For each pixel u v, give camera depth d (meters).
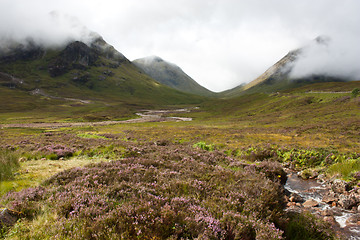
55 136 32.16
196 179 7.34
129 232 4.05
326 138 28.42
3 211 4.44
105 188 6.28
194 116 131.00
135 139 31.98
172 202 5.32
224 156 14.12
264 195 6.29
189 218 4.50
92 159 13.45
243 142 26.81
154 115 142.62
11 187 6.93
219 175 8.09
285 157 16.44
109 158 13.76
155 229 4.13
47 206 5.14
